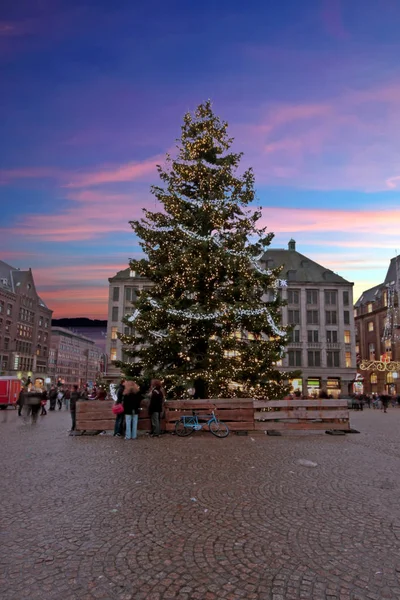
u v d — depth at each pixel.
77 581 3.86
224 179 19.28
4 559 4.32
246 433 14.39
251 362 17.31
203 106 20.17
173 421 14.30
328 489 7.00
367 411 38.69
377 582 3.85
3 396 34.59
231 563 4.23
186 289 18.12
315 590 3.70
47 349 95.62
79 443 12.05
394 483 7.41
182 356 17.33
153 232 18.98
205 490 6.89
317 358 64.06
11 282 85.62
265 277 18.58
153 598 3.58
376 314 75.38
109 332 64.19
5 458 9.62
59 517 5.57
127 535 4.96
